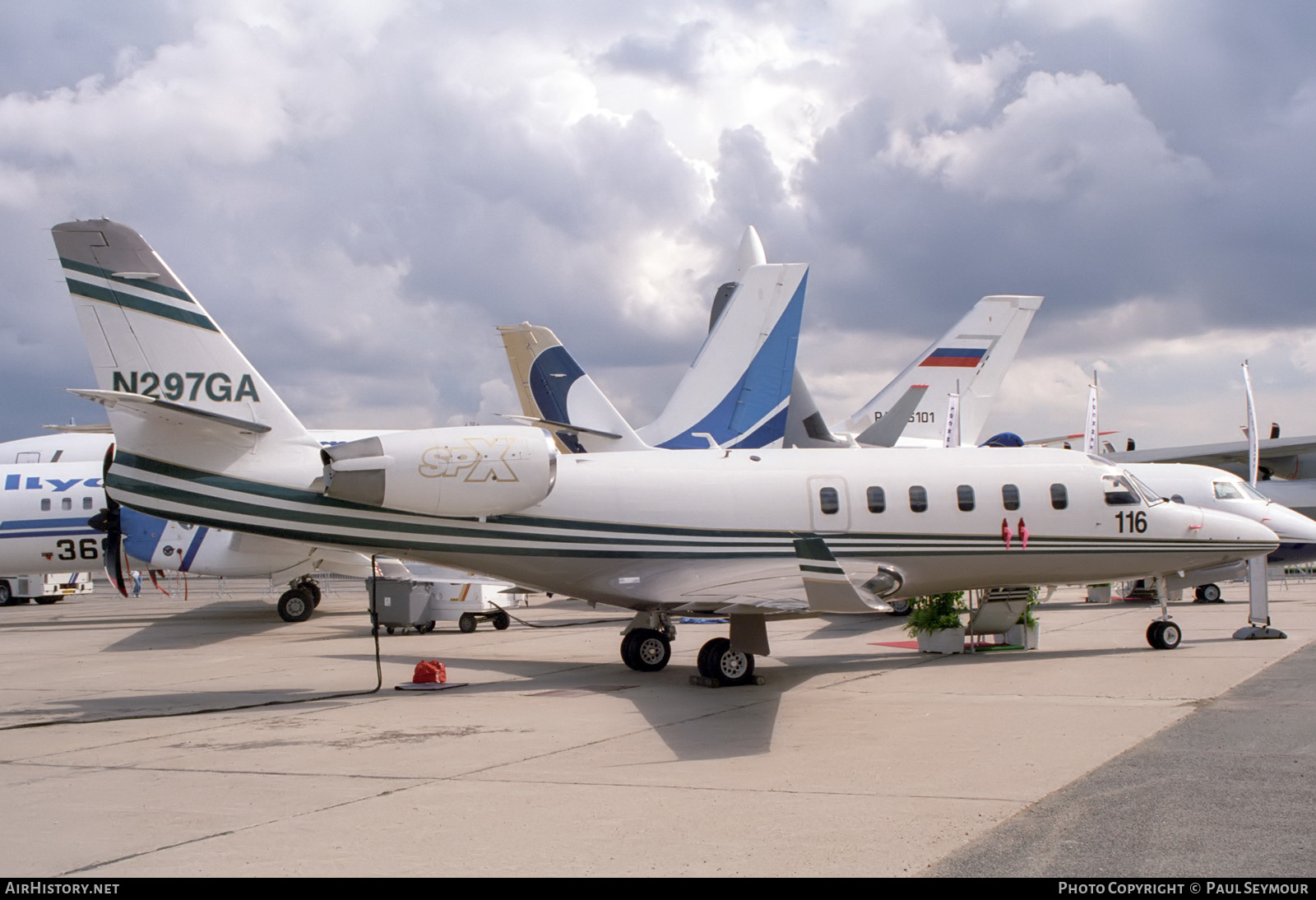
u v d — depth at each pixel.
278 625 26.50
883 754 9.23
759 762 9.04
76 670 17.59
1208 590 27.27
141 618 31.23
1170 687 12.72
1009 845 6.43
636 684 14.28
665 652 15.77
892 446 28.00
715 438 27.12
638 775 8.61
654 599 14.80
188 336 14.27
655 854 6.39
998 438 32.78
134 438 14.17
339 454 13.98
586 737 10.35
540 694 13.39
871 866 6.05
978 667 15.23
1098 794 7.62
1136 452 39.22
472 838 6.80
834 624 23.33
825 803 7.54
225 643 21.89
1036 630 17.45
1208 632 19.27
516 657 17.92
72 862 6.47
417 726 11.20
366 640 21.73
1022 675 14.19
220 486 14.29
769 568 15.01
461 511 14.33
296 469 14.46
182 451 14.24
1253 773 8.17
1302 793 7.57
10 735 11.32
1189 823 6.82
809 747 9.66
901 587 16.44
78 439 38.78
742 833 6.79
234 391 14.38
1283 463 39.56
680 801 7.67
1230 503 24.33
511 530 14.96
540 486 14.54
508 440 14.47
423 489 14.08
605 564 15.23
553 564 15.15
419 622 22.69
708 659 13.73
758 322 27.38
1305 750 8.99
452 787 8.28
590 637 21.80
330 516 14.45
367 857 6.43
